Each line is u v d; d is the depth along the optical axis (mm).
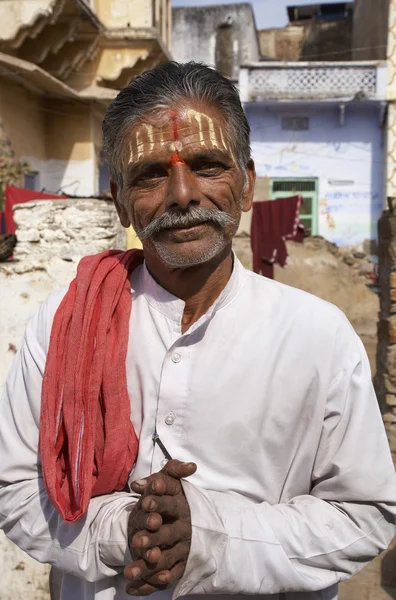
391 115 13844
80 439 1422
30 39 10227
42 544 1450
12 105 10094
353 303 12438
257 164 14820
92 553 1366
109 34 11562
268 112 14633
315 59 22281
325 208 14672
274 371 1460
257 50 21828
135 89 1485
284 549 1326
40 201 3549
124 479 1461
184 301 1528
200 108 1463
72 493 1438
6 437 1575
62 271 3512
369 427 1440
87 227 3502
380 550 1419
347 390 1449
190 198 1406
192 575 1282
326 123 14539
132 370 1521
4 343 3531
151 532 1225
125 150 1483
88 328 1490
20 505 1491
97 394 1448
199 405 1460
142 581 1253
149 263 1571
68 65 11109
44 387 1476
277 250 8930
